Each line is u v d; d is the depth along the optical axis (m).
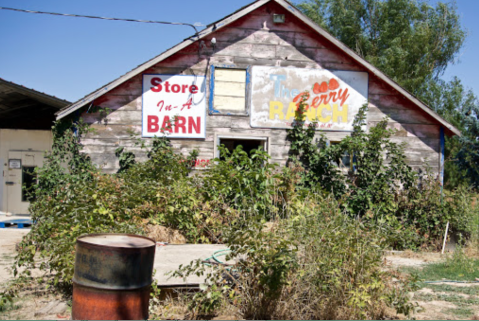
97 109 11.68
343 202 10.94
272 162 12.14
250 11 12.03
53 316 5.29
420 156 12.65
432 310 6.00
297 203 7.62
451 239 11.15
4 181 14.79
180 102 11.95
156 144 11.71
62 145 11.55
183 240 8.55
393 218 10.87
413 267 8.69
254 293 5.27
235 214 8.78
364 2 31.55
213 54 12.09
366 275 5.30
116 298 4.27
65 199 7.23
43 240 6.62
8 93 12.78
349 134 12.45
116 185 8.31
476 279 7.79
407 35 30.00
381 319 5.48
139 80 11.84
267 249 5.28
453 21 31.44
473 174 20.69
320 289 5.23
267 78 12.24
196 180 9.99
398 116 12.63
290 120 12.27
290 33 12.38
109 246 4.29
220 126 12.05
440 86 30.86
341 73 12.48
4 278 6.98
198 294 5.22
